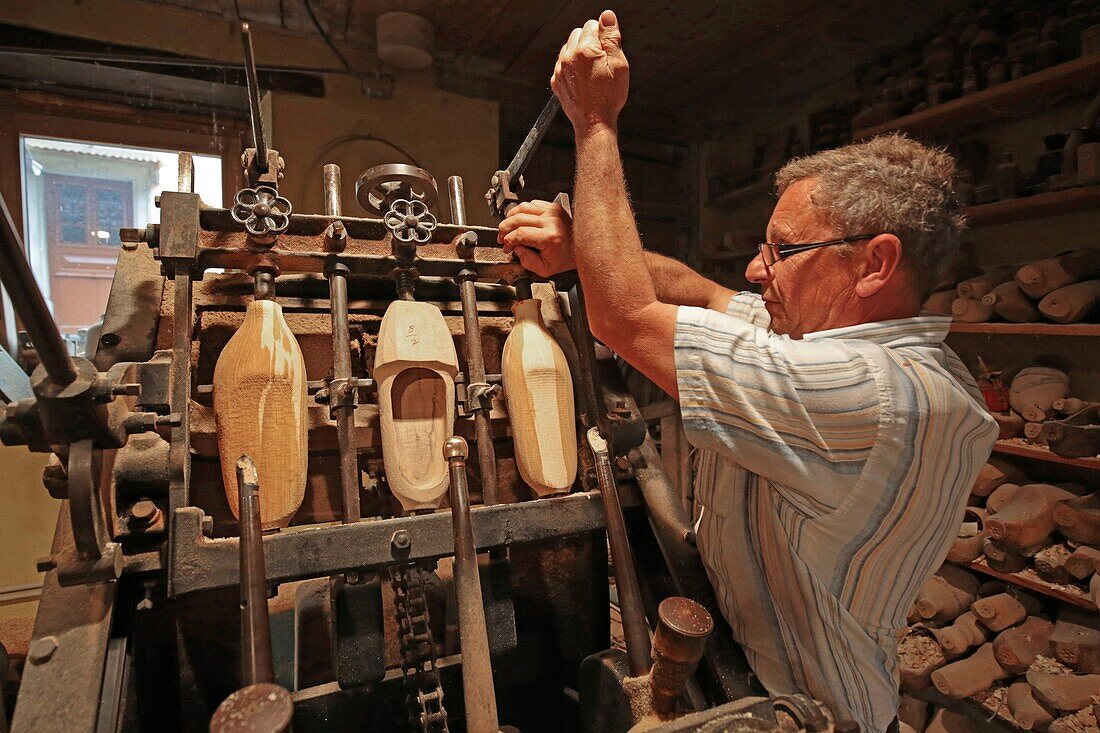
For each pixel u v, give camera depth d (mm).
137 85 2104
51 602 719
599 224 857
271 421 826
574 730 1160
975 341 2416
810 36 2328
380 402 915
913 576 864
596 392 1062
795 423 763
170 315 954
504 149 2951
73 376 631
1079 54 1887
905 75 2305
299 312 1026
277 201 915
